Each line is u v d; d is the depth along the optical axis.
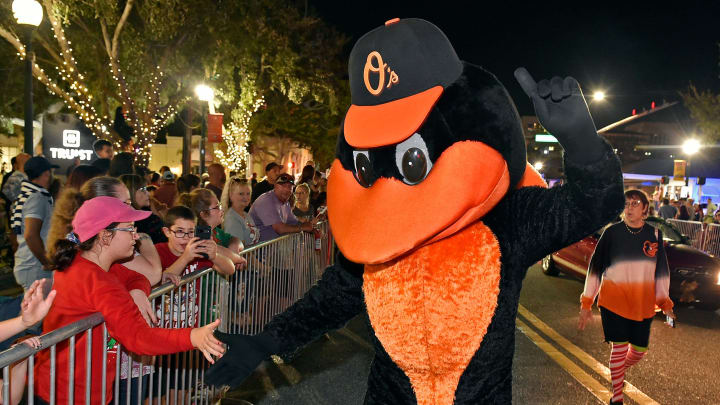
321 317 2.55
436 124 2.08
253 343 2.55
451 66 2.14
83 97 20.16
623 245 4.84
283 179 7.10
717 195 28.53
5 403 2.27
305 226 7.30
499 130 2.07
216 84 21.38
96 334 2.85
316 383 5.43
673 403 5.14
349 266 2.52
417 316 2.19
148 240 3.82
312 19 23.61
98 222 2.91
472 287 2.15
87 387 2.79
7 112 22.88
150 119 19.88
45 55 21.88
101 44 20.20
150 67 19.39
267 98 37.22
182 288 3.90
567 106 1.85
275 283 6.18
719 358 6.55
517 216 2.20
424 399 2.25
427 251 2.19
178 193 8.02
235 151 28.27
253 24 20.59
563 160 2.03
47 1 16.69
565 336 7.28
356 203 2.24
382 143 2.11
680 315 8.87
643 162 30.98
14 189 8.81
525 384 5.50
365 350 6.48
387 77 2.18
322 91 27.03
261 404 4.90
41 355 2.77
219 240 5.14
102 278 2.84
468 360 2.18
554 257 11.72
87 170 4.86
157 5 17.31
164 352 2.72
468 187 2.01
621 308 4.82
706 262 8.96
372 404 2.38
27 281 5.39
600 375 5.82
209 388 4.52
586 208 2.02
